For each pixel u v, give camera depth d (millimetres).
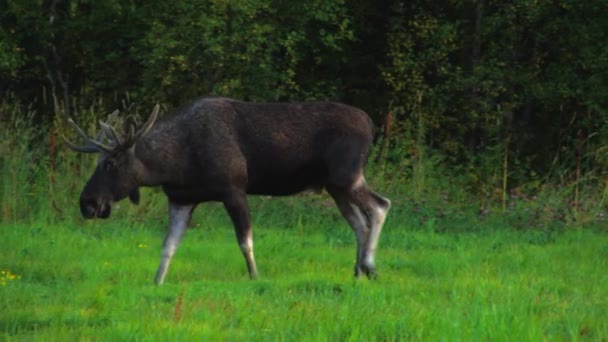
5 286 34281
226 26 65188
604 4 71688
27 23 75438
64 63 80250
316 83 77250
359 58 82250
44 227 48062
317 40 80188
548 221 51719
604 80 71750
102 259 40938
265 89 66938
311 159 38000
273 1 69562
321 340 25562
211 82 66562
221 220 52656
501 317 26844
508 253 42156
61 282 35906
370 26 82438
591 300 32031
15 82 81688
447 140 74312
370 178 56500
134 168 36812
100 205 36719
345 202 38312
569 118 79062
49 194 52750
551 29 73625
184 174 37188
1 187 53031
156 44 64625
